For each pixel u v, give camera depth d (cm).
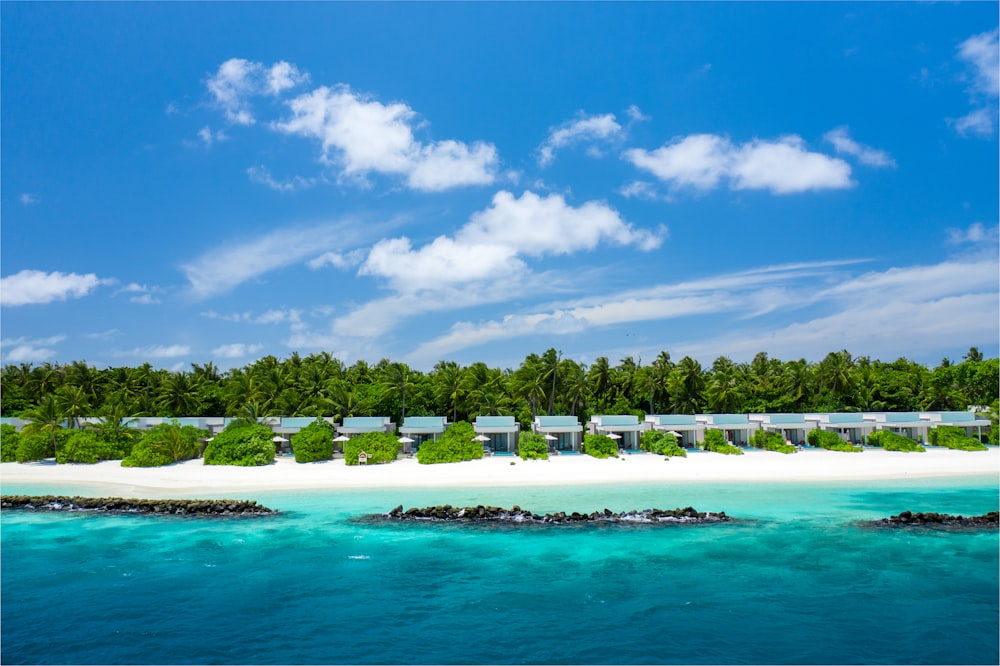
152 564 3481
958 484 5703
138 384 11606
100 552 3697
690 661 2355
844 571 3294
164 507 4688
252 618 2767
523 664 2341
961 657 2377
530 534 3991
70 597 3017
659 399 11300
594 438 7494
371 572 3334
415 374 11119
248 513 4556
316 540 3897
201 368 12975
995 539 3834
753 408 11081
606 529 4081
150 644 2530
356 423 8031
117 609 2875
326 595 3023
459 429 7431
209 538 3959
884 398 11462
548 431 7912
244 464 6825
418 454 6988
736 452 7612
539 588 3084
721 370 13062
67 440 7338
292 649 2477
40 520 4453
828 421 8812
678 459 7088
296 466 6794
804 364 11875
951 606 2839
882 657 2383
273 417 8794
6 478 6144
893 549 3641
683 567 3372
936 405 11481
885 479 5944
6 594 3058
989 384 10875
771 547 3694
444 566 3416
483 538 3912
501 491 5353
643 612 2792
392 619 2741
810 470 6309
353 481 5781
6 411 10250
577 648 2459
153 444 6969
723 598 2944
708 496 5125
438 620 2728
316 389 10688
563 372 10125
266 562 3506
